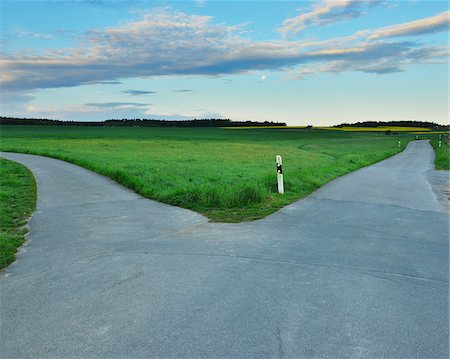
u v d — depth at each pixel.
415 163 28.88
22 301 4.36
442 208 9.85
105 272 5.23
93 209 9.91
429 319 3.86
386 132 128.88
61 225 8.13
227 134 101.81
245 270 5.25
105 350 3.36
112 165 21.86
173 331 3.64
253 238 6.93
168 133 99.06
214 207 9.99
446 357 3.22
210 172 21.14
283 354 3.26
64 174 18.89
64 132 94.38
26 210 9.92
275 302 4.23
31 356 3.29
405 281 4.87
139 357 3.24
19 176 18.22
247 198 10.34
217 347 3.37
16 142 58.53
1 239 6.76
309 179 14.62
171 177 17.16
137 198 11.71
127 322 3.83
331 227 7.77
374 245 6.50
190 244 6.57
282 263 5.55
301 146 62.22
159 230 7.58
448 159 29.12
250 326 3.72
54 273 5.25
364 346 3.38
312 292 4.50
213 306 4.14
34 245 6.66
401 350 3.32
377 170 22.14
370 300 4.29
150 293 4.51
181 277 5.00
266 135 100.69
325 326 3.72
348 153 46.31
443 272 5.21
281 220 8.40
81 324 3.80
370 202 10.68
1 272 5.35
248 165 27.48
